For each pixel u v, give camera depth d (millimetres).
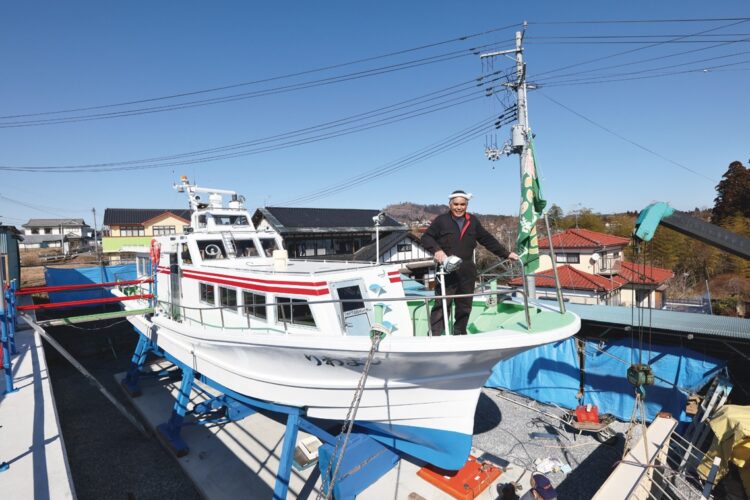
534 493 4609
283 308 5023
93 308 12734
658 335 7887
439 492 5598
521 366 8977
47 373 7223
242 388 5887
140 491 6008
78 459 6867
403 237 20672
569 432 7316
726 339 6988
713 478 5289
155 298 8453
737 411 5801
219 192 8688
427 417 4957
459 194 4625
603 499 4715
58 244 51875
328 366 4762
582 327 8930
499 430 7461
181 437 7211
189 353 6957
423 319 6242
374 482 5773
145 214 38344
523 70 11234
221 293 6453
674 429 6719
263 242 8312
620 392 7781
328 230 19578
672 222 4820
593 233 22328
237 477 6121
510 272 5398
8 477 4109
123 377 10234
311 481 5984
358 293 5355
